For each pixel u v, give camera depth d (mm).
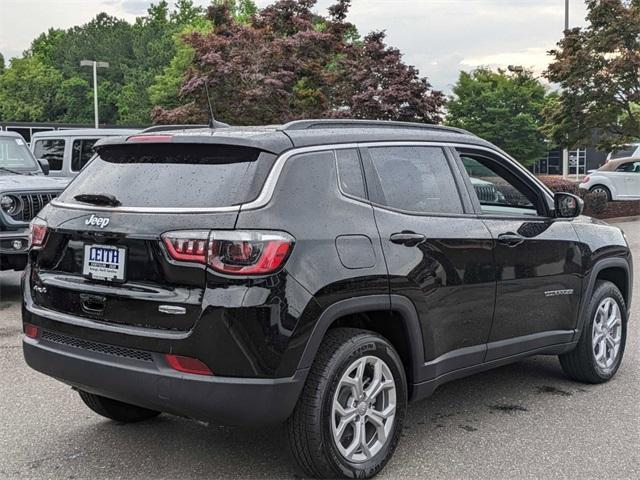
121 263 3762
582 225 5680
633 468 4199
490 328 4770
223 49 17266
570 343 5504
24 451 4391
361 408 3941
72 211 4066
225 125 4375
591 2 20297
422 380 4309
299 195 3779
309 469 3816
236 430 4750
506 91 43250
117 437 4617
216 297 3486
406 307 4133
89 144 12953
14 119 94875
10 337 7203
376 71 18047
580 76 20688
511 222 4992
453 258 4453
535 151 43750
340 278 3768
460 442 4574
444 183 4672
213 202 3650
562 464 4250
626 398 5469
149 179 3938
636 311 8523
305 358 3639
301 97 17906
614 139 22359
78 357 3854
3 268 8656
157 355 3586
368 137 4309
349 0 18875
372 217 4074
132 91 85938
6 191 8484
